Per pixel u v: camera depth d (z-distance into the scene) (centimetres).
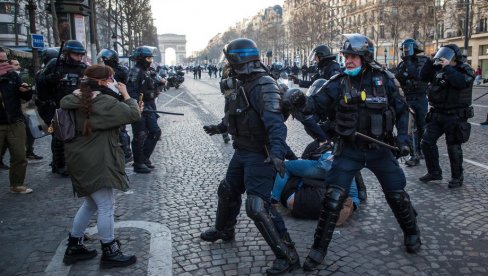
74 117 338
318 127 412
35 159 779
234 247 392
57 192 573
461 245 387
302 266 351
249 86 333
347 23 6844
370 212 475
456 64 542
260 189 339
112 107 335
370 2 6212
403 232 384
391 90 345
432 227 429
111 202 360
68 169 344
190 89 3180
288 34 8569
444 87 541
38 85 612
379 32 5969
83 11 1364
